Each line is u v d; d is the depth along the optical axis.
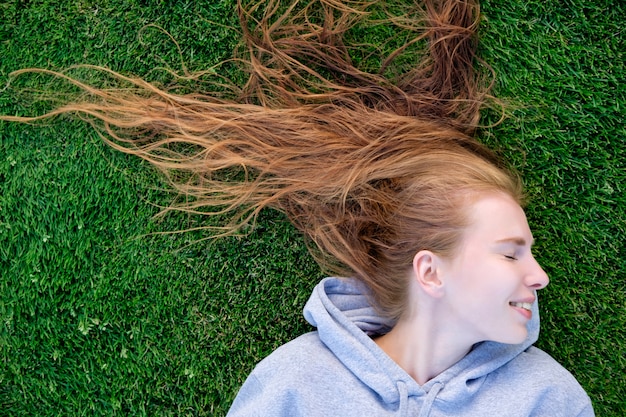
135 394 1.23
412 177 1.10
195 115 1.20
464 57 1.20
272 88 1.22
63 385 1.24
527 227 1.02
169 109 1.21
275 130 1.20
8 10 1.24
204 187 1.22
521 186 1.15
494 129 1.23
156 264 1.24
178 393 1.24
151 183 1.24
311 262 1.24
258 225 1.24
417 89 1.21
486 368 1.06
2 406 1.23
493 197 1.03
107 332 1.24
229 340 1.24
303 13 1.23
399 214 1.08
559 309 1.22
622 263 1.22
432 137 1.17
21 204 1.24
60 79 1.24
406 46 1.21
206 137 1.21
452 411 1.05
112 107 1.20
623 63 1.23
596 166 1.23
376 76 1.22
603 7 1.23
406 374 1.05
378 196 1.12
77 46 1.24
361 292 1.15
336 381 1.07
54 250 1.24
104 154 1.24
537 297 1.22
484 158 1.18
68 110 1.21
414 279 1.07
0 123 1.24
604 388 1.21
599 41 1.23
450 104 1.20
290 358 1.09
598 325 1.22
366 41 1.24
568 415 1.05
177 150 1.24
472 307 1.01
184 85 1.24
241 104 1.22
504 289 0.98
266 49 1.22
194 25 1.24
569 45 1.23
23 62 1.24
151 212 1.24
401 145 1.16
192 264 1.24
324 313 1.08
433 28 1.18
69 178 1.24
